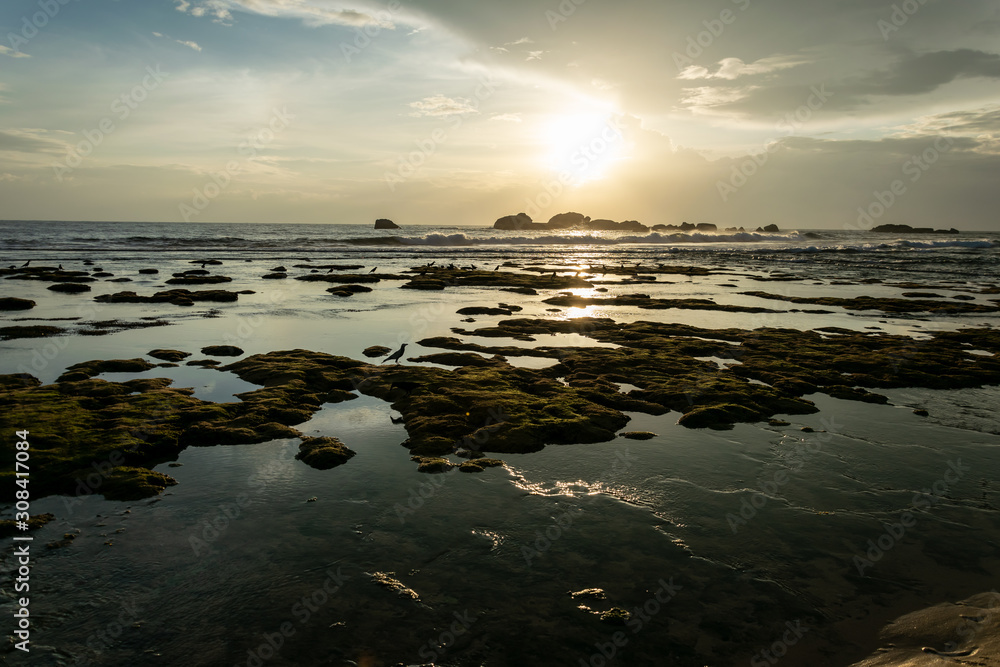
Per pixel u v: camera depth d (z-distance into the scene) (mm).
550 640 9078
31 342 30266
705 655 8805
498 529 12383
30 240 121438
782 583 10625
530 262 93875
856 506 13625
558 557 11367
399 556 11297
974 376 25438
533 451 16656
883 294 56312
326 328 35250
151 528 12180
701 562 11266
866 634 9273
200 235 172750
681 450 16953
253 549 11438
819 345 31375
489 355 28609
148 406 19047
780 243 172375
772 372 25562
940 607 9938
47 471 14344
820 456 16578
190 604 9766
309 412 19562
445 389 21328
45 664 8367
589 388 22438
